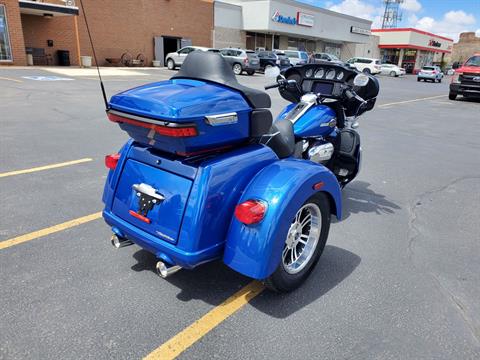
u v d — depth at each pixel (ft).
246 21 116.47
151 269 10.37
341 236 12.99
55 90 41.29
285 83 14.42
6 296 8.96
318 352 7.83
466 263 11.54
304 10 126.11
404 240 12.88
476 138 30.86
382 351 7.93
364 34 160.97
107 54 86.17
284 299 9.45
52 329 8.04
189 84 8.94
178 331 8.21
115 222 9.21
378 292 9.93
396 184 18.69
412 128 34.01
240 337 8.14
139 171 8.85
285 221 8.21
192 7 100.58
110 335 7.97
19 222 12.46
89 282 9.66
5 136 22.56
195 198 7.89
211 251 8.25
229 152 8.71
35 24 73.82
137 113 7.90
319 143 13.46
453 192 17.85
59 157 19.26
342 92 13.65
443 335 8.46
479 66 57.98
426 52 204.95
